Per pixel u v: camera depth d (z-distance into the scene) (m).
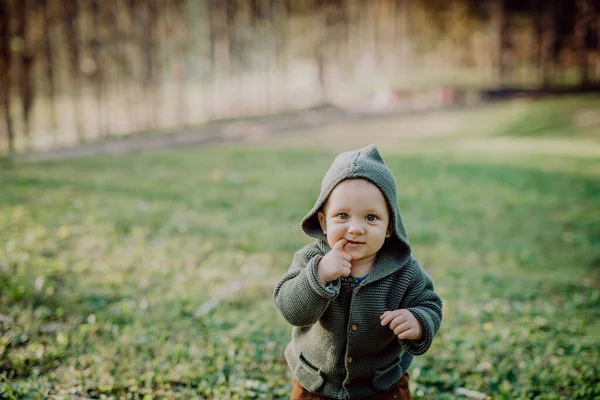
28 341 3.71
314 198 8.20
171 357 3.63
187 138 13.66
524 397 3.37
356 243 2.41
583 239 6.94
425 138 14.62
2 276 4.65
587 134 14.73
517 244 6.70
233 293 4.77
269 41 17.86
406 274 2.52
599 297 5.09
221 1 16.17
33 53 11.74
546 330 4.32
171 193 8.19
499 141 14.16
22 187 8.05
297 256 2.62
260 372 3.56
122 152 11.73
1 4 11.07
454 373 3.65
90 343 3.74
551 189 9.45
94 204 7.36
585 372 3.62
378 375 2.56
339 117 17.28
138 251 5.66
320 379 2.58
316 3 18.62
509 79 20.95
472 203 8.48
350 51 20.80
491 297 5.02
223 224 6.78
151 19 13.98
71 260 5.27
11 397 2.98
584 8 20.11
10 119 11.34
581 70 20.91
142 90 14.30
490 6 21.94
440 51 23.95
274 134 14.95
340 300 2.49
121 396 3.17
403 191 9.04
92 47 12.78
